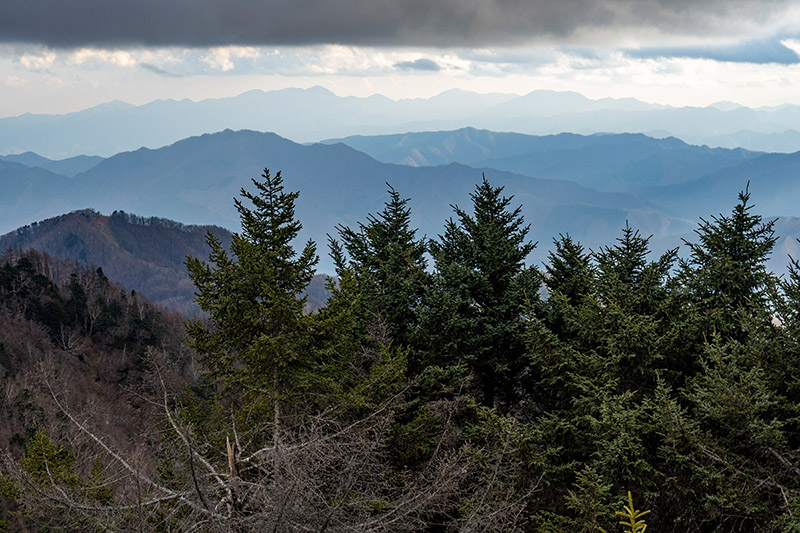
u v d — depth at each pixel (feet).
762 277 58.39
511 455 51.19
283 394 49.08
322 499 30.63
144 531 28.84
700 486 47.60
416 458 55.31
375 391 53.11
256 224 53.47
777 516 41.45
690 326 54.70
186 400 50.93
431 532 52.80
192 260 51.98
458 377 62.64
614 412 47.47
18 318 277.85
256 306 51.70
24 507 34.12
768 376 49.11
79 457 42.39
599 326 56.49
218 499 32.83
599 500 45.60
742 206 61.11
